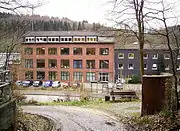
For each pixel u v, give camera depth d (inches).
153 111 659.4
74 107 1003.9
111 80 2829.7
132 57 2802.7
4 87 467.5
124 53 2810.0
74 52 2901.1
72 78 2903.5
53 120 700.7
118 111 828.6
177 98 565.0
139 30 831.7
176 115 551.5
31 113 827.4
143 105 677.9
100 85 2581.2
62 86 2625.5
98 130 580.4
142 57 871.7
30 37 2933.1
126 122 655.1
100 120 693.9
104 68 2849.4
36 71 2947.8
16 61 1401.3
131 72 2810.0
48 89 2436.0
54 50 2928.2
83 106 1032.8
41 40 2938.0
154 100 658.8
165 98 641.6
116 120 690.8
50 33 2989.7
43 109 945.5
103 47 2837.1
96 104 1069.1
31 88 2508.6
